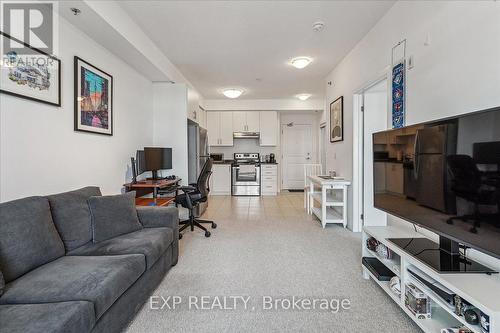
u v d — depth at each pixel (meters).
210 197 6.68
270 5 2.53
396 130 1.96
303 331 1.58
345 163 3.94
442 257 1.54
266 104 6.98
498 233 1.15
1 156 1.71
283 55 3.81
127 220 2.23
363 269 2.24
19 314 1.08
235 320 1.69
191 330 1.59
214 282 2.19
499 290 1.19
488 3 1.48
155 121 4.20
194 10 2.61
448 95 1.80
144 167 3.50
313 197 4.60
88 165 2.58
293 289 2.07
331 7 2.57
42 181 2.03
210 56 3.85
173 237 2.47
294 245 3.08
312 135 7.92
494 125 1.17
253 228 3.81
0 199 1.71
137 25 2.89
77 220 1.94
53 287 1.31
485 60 1.51
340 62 4.09
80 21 2.28
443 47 1.85
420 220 1.69
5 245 1.39
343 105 3.98
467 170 1.31
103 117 2.81
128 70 3.40
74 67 2.36
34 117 1.95
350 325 1.63
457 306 1.26
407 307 1.62
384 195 2.14
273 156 7.32
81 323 1.12
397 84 2.46
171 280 2.22
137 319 1.70
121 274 1.49
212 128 7.14
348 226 3.83
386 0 2.45
